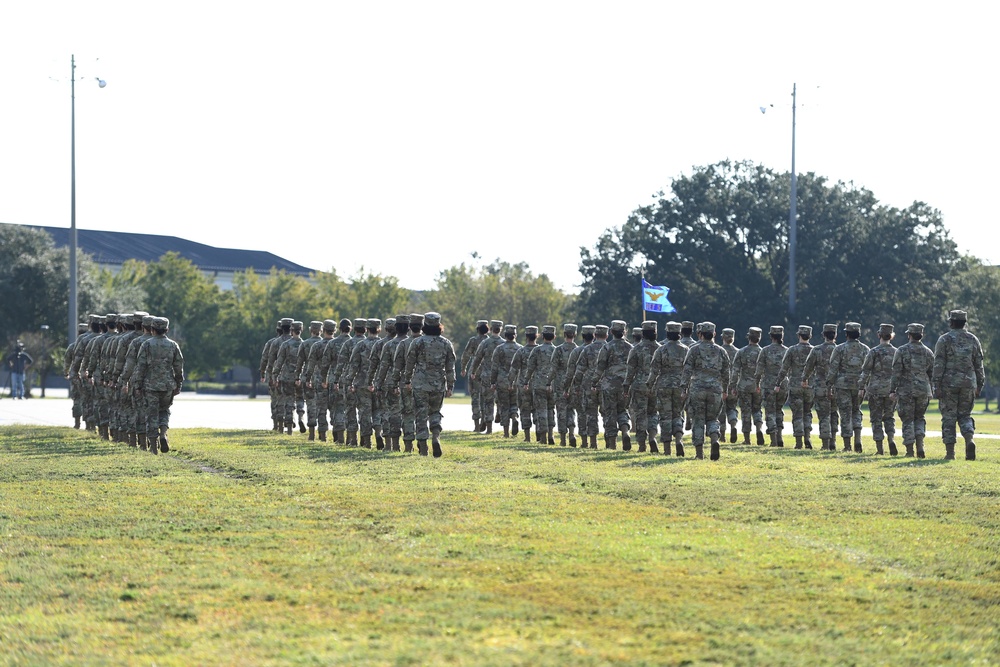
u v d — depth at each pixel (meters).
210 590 8.82
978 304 70.44
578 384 24.23
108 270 92.75
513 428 27.09
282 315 90.44
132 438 22.50
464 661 6.86
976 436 29.05
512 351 26.77
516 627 7.69
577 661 6.88
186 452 20.61
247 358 90.94
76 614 8.12
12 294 72.38
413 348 20.48
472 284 99.00
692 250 72.00
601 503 13.39
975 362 20.38
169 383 20.91
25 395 65.31
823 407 23.69
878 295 73.06
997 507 13.14
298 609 8.22
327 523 11.93
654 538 10.99
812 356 23.61
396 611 8.12
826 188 72.44
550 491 14.55
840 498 13.91
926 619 8.01
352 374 23.09
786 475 16.52
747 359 24.80
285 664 6.84
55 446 22.16
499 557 10.04
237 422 34.12
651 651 7.12
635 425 24.08
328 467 17.58
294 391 27.38
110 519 12.17
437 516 12.34
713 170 74.81
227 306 91.25
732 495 14.17
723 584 9.00
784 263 72.62
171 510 12.82
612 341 22.78
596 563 9.79
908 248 71.38
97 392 24.64
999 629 7.77
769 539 11.01
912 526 11.83
